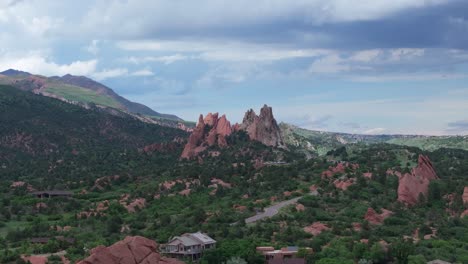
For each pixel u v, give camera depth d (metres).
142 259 188.50
